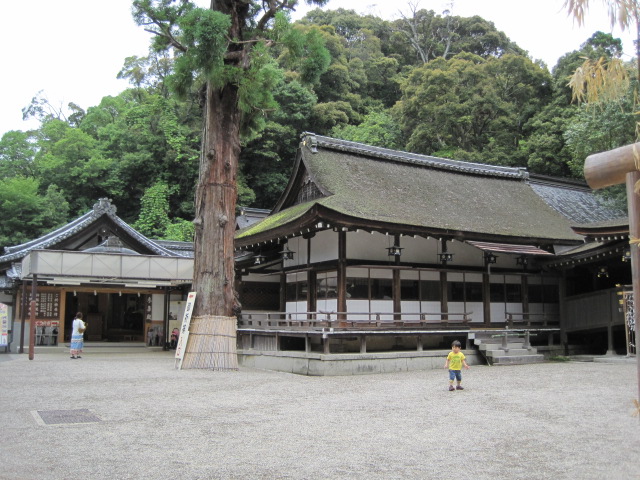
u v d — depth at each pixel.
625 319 18.92
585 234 18.89
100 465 6.27
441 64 49.00
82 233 28.17
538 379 14.33
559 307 22.62
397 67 67.81
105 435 7.82
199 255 17.23
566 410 9.75
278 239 21.58
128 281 23.20
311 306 20.02
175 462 6.42
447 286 20.41
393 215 18.86
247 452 6.91
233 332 16.95
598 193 28.03
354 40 70.50
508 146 43.44
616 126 21.30
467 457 6.62
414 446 7.21
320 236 19.77
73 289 28.17
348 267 18.34
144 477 5.82
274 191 49.44
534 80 45.66
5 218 42.88
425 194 22.81
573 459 6.45
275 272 22.53
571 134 23.92
